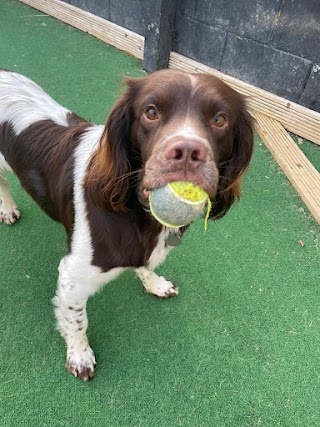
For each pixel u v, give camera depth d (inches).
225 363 16.3
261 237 21.2
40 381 15.3
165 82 11.2
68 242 14.5
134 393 15.3
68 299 14.3
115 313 17.7
